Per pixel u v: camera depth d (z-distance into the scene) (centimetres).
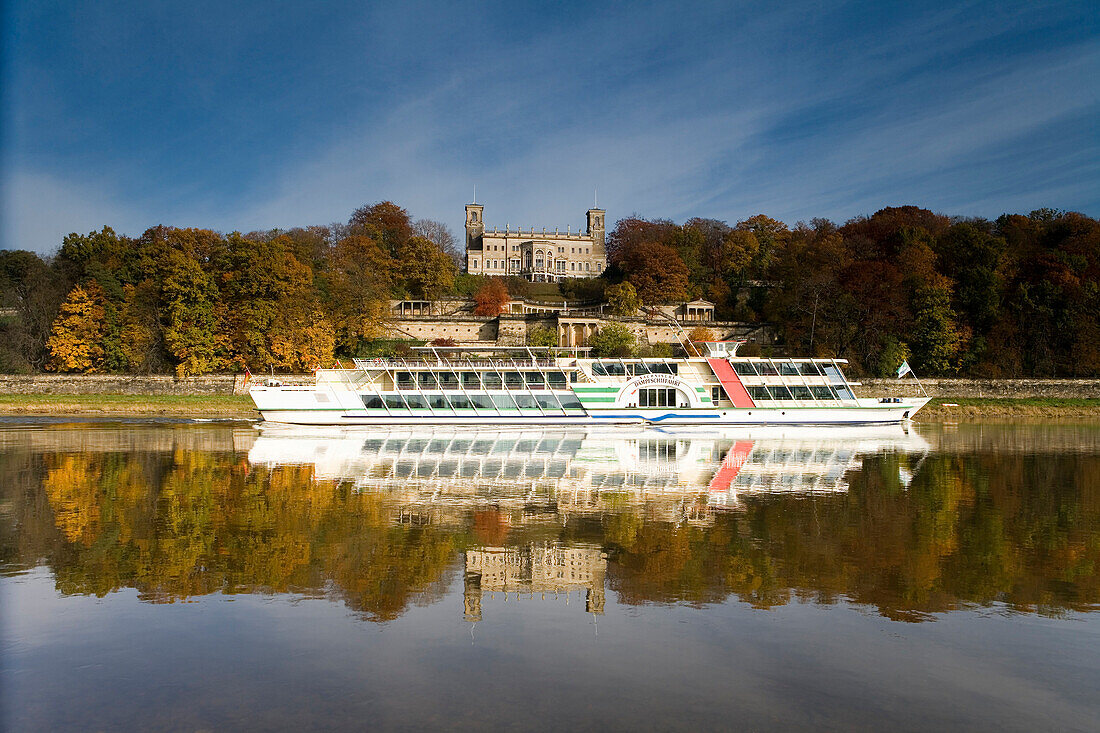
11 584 1945
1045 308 10556
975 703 1328
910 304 10731
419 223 17950
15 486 3384
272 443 5272
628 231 18800
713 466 4200
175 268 8888
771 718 1266
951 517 2816
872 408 6700
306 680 1395
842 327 10888
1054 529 2614
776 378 6662
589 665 1469
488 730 1214
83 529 2544
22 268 10350
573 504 3039
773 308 13488
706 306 14788
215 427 6512
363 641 1582
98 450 4769
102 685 1376
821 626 1677
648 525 2652
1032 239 12688
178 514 2798
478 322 13838
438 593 1902
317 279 10894
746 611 1772
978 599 1862
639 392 6531
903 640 1605
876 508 2988
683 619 1725
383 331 12512
